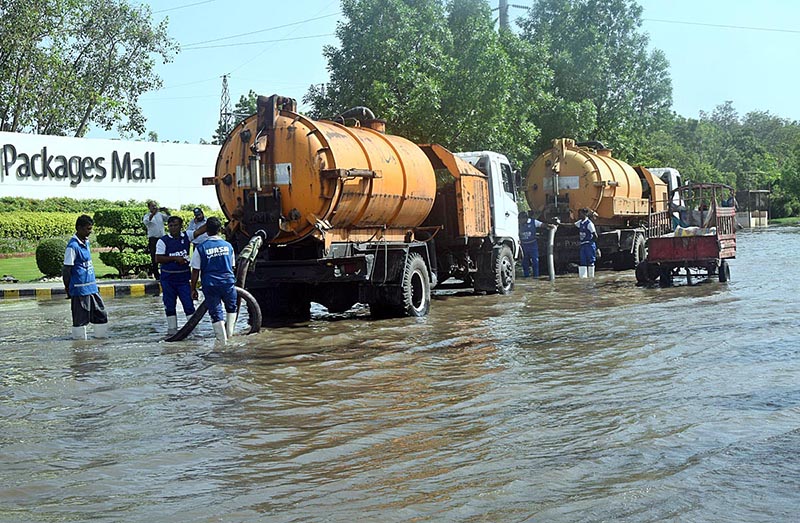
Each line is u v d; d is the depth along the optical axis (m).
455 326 13.47
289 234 13.59
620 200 25.39
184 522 5.00
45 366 10.08
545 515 5.02
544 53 32.19
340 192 13.36
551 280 22.72
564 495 5.36
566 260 25.14
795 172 77.25
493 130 27.02
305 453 6.44
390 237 15.43
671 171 33.91
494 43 27.30
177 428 7.21
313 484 5.69
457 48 27.75
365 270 14.01
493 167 19.36
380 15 26.31
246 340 12.09
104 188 43.00
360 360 10.36
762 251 31.50
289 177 13.38
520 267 28.08
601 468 5.91
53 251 23.56
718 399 7.90
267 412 7.75
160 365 10.08
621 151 40.41
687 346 10.91
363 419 7.45
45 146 40.41
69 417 7.61
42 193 40.25
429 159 17.31
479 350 11.02
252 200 13.63
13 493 5.55
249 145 13.63
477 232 18.02
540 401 8.04
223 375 9.42
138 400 8.24
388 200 14.61
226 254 12.08
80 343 12.05
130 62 53.88
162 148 45.84
